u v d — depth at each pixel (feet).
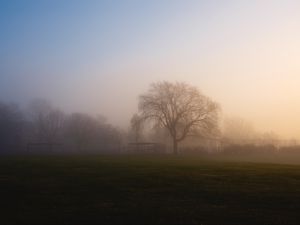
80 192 72.33
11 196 68.95
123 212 55.01
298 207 57.93
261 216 52.31
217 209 56.70
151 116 305.12
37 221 50.67
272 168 118.21
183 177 91.61
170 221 49.90
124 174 98.12
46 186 79.46
